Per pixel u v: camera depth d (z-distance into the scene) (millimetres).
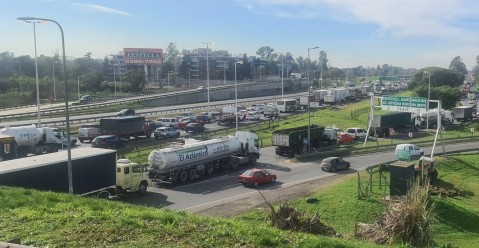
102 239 11273
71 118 76250
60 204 15141
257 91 156375
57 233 11734
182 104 120000
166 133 60500
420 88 95812
